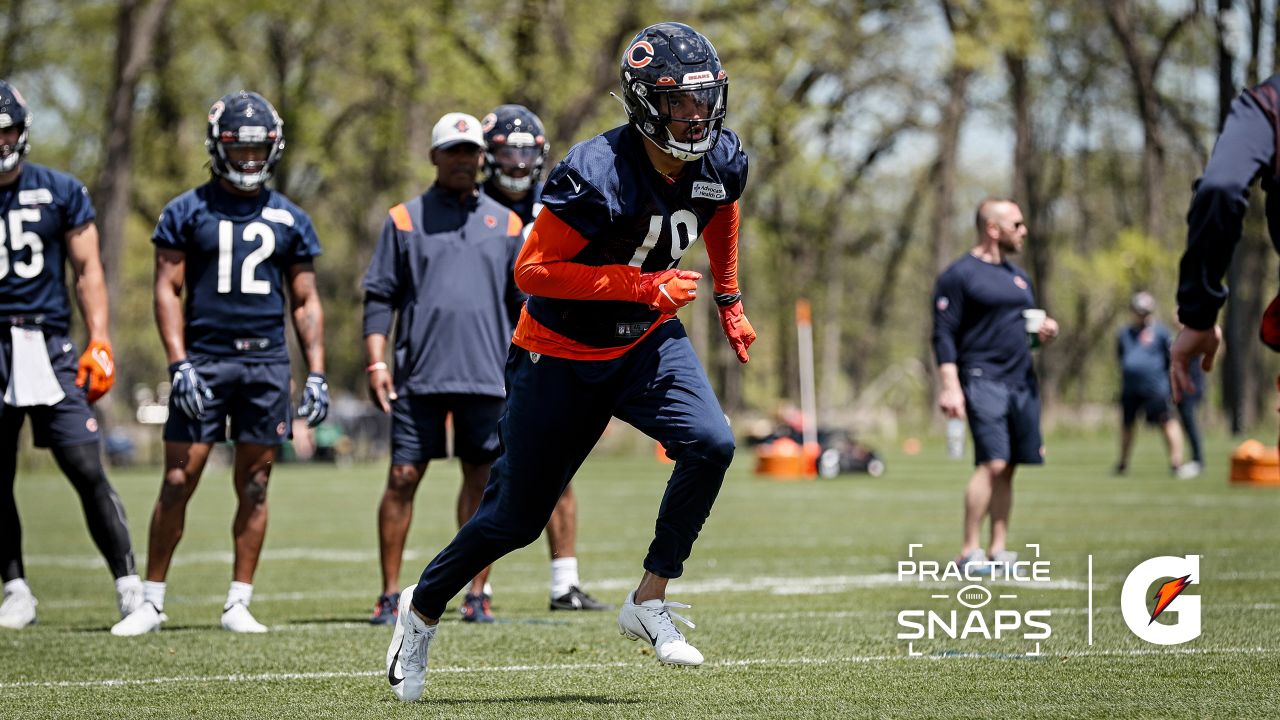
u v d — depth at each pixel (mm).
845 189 174750
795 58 129250
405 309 26672
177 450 25203
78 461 25641
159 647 22781
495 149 27859
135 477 90250
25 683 19344
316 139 135125
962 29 133125
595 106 121250
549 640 23172
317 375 26328
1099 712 16203
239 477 25500
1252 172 14727
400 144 129750
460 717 16500
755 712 16578
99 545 25875
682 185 16047
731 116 132500
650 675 19453
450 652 21906
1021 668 19391
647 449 127250
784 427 101312
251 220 25594
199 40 135500
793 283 199125
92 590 33094
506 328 27000
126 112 111750
